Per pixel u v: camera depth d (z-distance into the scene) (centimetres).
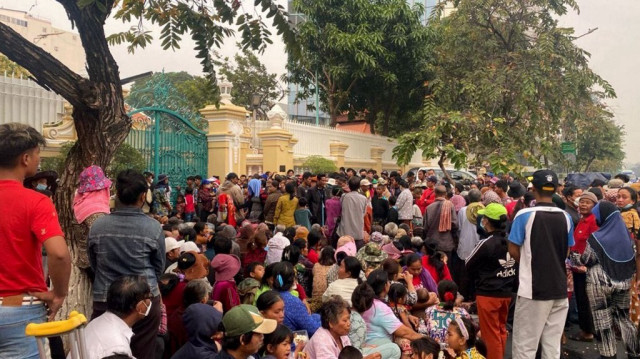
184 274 554
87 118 487
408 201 1109
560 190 966
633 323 591
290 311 515
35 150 313
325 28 2286
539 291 478
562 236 488
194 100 2384
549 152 1694
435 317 553
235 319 365
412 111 2659
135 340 394
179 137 1350
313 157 1712
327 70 2441
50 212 305
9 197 297
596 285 593
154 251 404
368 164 2148
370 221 1031
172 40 602
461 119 1295
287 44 569
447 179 1216
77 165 491
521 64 1831
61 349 427
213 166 1434
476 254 564
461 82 1956
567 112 1878
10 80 1040
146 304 347
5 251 292
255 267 601
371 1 2377
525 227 488
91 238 401
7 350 290
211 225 786
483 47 2016
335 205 1005
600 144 3102
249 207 1242
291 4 2338
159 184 1137
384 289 537
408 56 2362
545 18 1952
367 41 2211
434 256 758
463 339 458
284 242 718
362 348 490
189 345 409
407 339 517
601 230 600
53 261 297
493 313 559
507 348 667
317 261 743
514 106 1856
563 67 1866
